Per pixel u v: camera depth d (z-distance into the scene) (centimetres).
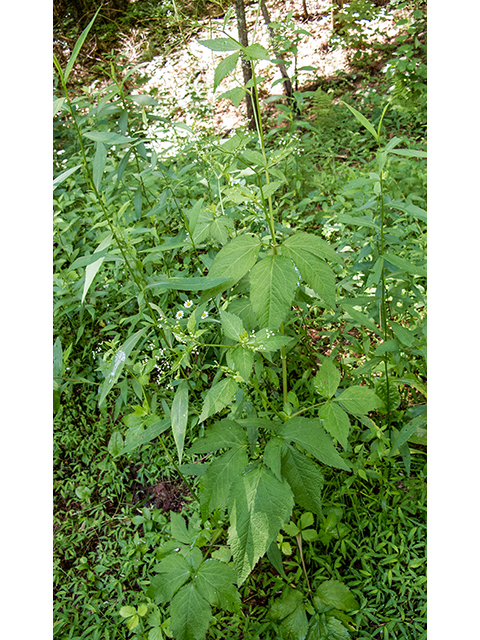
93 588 216
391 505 212
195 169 377
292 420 152
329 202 378
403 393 243
